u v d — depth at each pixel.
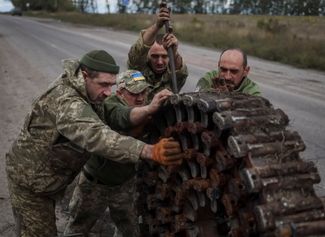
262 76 15.16
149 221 3.49
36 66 15.87
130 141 2.79
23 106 9.90
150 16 47.69
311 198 2.42
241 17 58.56
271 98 11.16
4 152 6.80
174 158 2.76
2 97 10.86
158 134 3.39
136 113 3.23
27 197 3.33
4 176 5.88
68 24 47.34
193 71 15.12
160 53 4.30
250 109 2.69
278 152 2.52
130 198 3.88
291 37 25.91
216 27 33.28
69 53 19.97
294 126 8.39
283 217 2.34
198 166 2.90
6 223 4.66
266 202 2.36
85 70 3.03
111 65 3.02
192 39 27.80
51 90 3.05
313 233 2.34
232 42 24.98
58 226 4.57
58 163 3.17
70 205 4.01
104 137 2.79
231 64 3.93
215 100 2.66
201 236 3.03
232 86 3.98
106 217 4.85
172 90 4.11
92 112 2.91
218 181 2.67
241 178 2.46
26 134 3.20
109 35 32.12
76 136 2.84
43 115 3.08
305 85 13.43
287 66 18.47
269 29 29.70
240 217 2.56
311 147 7.07
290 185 2.43
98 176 3.69
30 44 24.22
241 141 2.48
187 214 3.08
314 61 18.28
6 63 16.70
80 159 3.21
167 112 3.14
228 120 2.53
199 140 2.84
